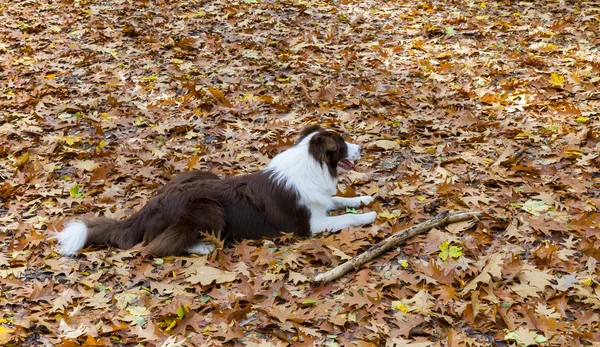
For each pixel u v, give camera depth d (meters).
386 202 6.05
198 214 5.27
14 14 12.22
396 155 6.99
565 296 4.48
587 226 5.30
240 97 8.69
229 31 11.21
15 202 6.24
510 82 8.55
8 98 8.81
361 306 4.42
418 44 10.27
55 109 8.48
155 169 6.95
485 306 4.37
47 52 10.46
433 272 4.75
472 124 7.56
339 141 5.71
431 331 4.20
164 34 11.08
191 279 4.84
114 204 6.23
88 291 4.81
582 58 9.29
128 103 8.60
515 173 6.34
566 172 6.36
